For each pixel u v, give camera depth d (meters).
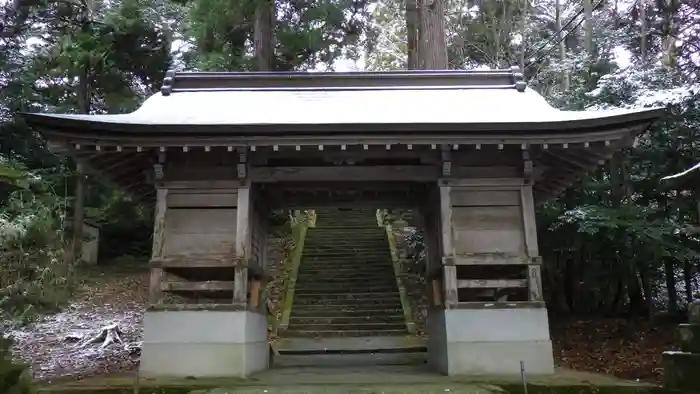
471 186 7.38
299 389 5.71
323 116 7.43
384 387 5.80
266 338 8.80
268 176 7.47
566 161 7.63
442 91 8.94
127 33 16.36
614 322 11.15
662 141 9.95
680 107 9.45
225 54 15.27
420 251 16.33
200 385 5.99
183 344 6.76
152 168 7.46
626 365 8.42
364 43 17.22
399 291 15.15
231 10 13.63
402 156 7.46
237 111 7.76
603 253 10.85
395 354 11.08
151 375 6.66
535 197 9.55
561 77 16.53
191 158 7.37
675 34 13.43
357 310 14.23
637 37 14.30
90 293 14.27
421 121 6.81
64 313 12.51
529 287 7.03
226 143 6.79
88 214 17.95
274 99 8.53
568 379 6.28
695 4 12.79
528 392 5.82
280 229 20.38
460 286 7.13
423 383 6.11
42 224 13.12
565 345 10.12
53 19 16.20
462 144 6.86
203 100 8.48
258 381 6.43
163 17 18.50
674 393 5.33
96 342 10.44
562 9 22.44
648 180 10.56
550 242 11.20
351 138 6.78
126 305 13.45
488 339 6.81
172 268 7.53
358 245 18.95
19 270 12.43
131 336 11.02
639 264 10.71
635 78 10.42
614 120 6.64
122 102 16.86
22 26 15.46
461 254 7.16
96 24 16.08
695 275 13.80
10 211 12.51
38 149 15.77
